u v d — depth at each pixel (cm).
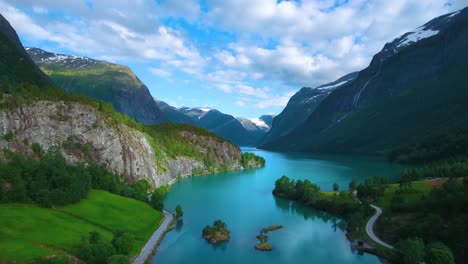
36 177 13825
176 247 12425
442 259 9494
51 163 15088
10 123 16012
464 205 12112
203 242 13000
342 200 17400
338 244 12988
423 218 12581
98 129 19438
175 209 16800
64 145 17612
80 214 12800
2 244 8944
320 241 13288
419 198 15000
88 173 16112
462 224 11062
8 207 11694
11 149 15388
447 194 12975
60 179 14075
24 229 10194
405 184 17450
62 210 12750
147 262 10850
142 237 12562
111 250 9631
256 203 19512
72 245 9856
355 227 13912
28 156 15762
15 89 17950
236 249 12400
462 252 10212
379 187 18125
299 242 13188
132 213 14288
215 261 11312
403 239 12038
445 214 12494
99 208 13850
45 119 17588
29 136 16488
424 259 9988
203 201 19850
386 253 11588
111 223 12750
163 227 14262
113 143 19988
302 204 19275
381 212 15312
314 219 16300
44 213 11906
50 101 18512
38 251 8888
